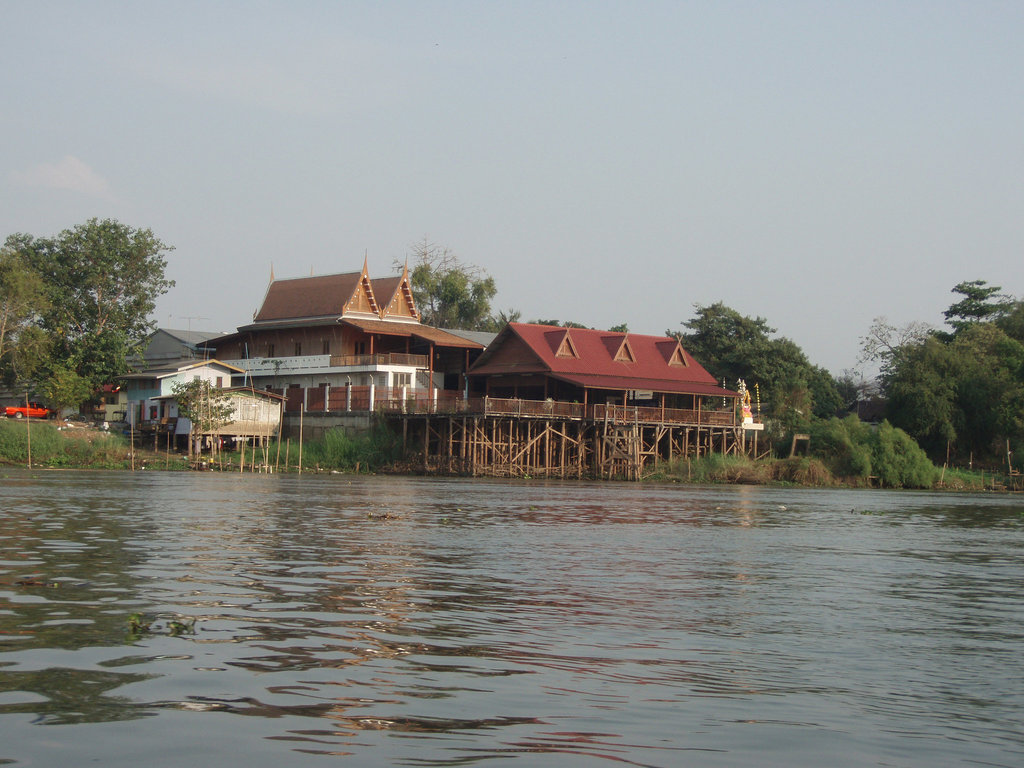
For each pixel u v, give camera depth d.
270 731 8.31
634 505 40.81
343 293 77.69
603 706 9.45
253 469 64.56
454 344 74.25
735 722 9.14
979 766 8.20
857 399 110.56
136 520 26.25
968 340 93.38
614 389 71.56
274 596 14.66
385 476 62.53
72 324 87.62
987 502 55.50
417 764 7.66
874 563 22.95
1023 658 12.52
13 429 61.69
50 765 7.37
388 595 15.20
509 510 35.22
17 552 18.83
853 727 9.16
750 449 78.00
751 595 16.98
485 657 11.24
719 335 100.19
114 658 10.49
